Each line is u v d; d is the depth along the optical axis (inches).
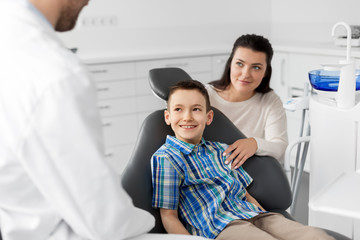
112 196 39.0
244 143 67.9
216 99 83.4
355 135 66.2
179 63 153.4
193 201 61.6
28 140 36.7
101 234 39.8
